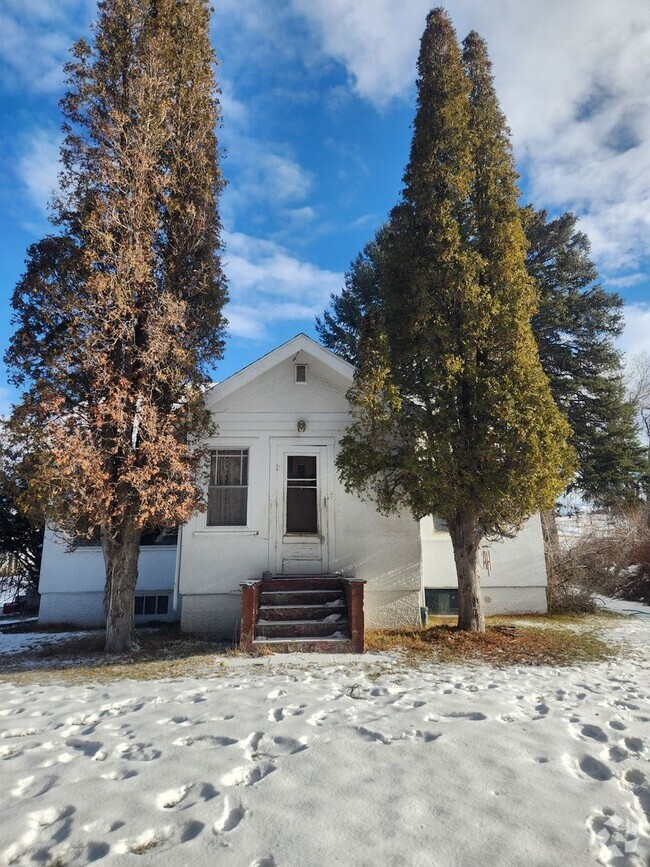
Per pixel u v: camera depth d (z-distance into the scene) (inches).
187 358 383.9
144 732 179.9
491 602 526.0
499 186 404.2
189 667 301.4
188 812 127.0
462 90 408.8
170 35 414.0
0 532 593.6
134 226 372.2
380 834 118.6
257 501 431.8
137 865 108.9
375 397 377.1
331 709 203.3
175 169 408.8
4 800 135.0
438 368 378.0
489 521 387.5
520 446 346.0
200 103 424.2
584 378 850.8
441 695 223.8
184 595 418.3
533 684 252.7
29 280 354.3
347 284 1062.4
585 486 835.4
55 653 365.1
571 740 166.6
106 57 388.5
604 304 879.1
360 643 336.2
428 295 385.1
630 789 138.9
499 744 162.6
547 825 121.6
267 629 355.9
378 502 400.8
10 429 333.1
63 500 326.3
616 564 711.1
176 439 385.4
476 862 110.0
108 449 344.8
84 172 374.0
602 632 424.8
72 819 125.3
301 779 141.7
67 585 523.2
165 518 356.8
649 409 1272.1
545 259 921.5
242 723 185.2
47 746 171.3
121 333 349.1
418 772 145.3
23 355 351.6
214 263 435.2
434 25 426.0
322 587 398.3
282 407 447.5
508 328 368.2
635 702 216.5
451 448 355.6
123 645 361.7
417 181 401.7
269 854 112.0
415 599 421.4
